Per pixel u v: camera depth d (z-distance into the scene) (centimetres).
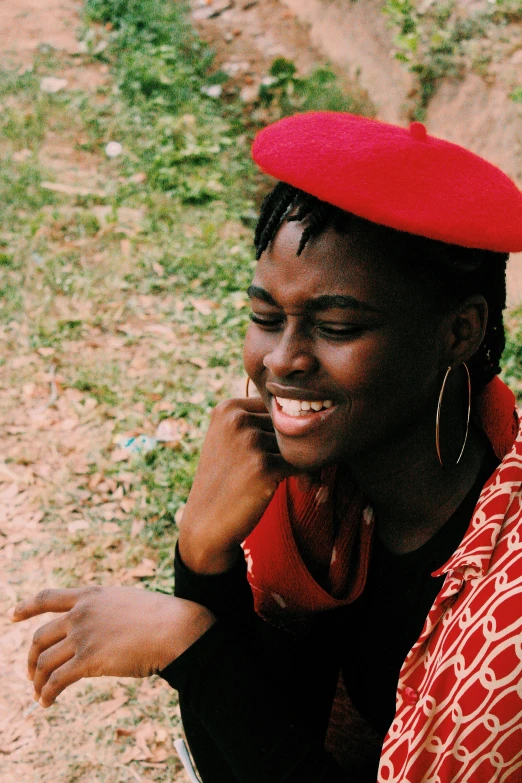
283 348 121
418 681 127
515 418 142
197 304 480
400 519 147
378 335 118
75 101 655
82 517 360
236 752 139
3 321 464
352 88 671
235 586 156
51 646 150
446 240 113
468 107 536
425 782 120
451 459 140
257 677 142
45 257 510
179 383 426
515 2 571
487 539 123
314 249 116
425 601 149
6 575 338
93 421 405
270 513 154
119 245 522
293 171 114
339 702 183
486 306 127
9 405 414
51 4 782
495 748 115
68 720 287
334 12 726
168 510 359
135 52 714
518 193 127
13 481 376
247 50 755
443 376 130
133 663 144
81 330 460
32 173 574
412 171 114
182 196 575
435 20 597
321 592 155
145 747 279
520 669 114
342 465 151
